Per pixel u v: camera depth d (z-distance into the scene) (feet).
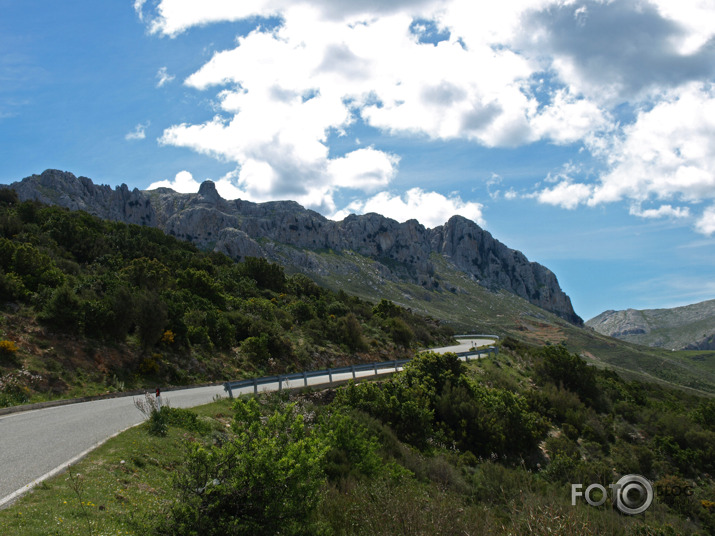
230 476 23.04
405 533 25.89
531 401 101.14
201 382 87.15
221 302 132.57
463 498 45.34
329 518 29.89
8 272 90.68
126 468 32.40
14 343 68.18
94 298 90.33
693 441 94.17
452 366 93.30
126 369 78.28
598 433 93.09
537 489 45.32
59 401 58.65
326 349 127.85
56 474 29.22
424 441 69.46
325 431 47.19
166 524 21.56
